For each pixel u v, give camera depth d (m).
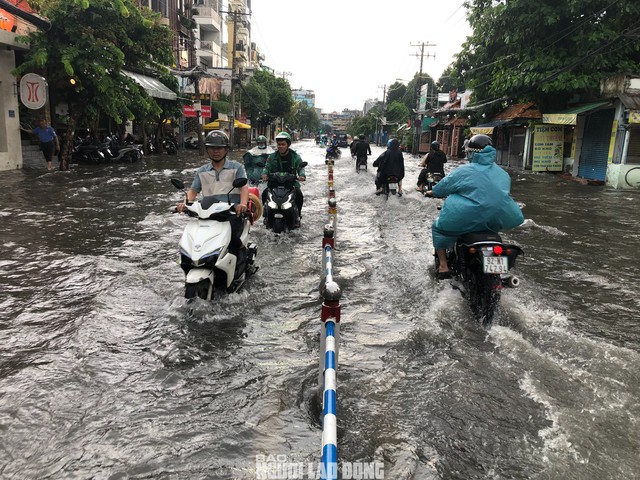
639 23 17.62
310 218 9.58
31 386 3.29
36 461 2.57
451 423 2.95
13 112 16.06
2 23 16.39
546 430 2.88
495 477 2.50
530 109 22.16
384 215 10.02
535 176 20.06
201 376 3.48
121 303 4.82
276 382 3.41
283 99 67.00
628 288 5.61
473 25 23.75
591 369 3.63
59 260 6.20
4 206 9.81
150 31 18.09
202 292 4.71
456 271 5.21
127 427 2.87
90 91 16.56
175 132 40.03
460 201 4.74
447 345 4.00
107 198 11.23
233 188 5.10
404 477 2.50
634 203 12.55
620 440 2.78
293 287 5.40
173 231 8.06
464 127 31.50
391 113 77.12
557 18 18.72
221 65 61.44
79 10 14.94
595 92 18.86
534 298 5.18
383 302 4.95
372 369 3.60
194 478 2.47
